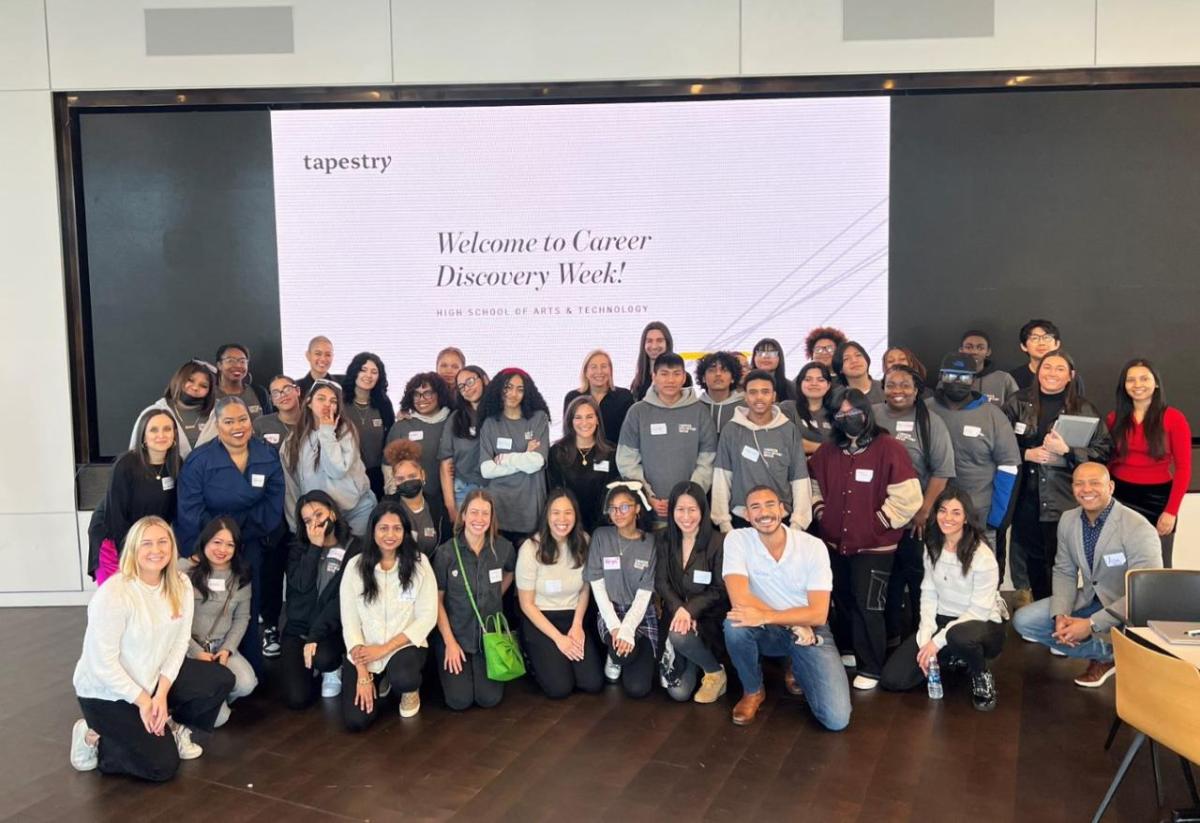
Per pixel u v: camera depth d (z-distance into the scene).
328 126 5.01
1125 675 2.35
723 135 4.97
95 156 5.03
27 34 4.96
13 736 3.28
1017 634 4.27
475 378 4.18
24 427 5.09
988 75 4.84
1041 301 4.89
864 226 4.95
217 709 3.12
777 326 5.03
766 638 3.36
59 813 2.71
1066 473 4.10
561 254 5.05
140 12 4.96
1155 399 3.90
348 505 3.92
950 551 3.49
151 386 5.11
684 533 3.53
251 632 3.67
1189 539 4.86
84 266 5.07
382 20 4.96
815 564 3.27
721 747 3.09
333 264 5.07
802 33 4.86
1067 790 2.73
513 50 4.95
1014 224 4.88
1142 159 4.82
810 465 3.75
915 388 3.88
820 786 2.79
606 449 4.03
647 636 3.62
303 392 5.01
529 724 3.32
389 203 5.05
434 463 4.31
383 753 3.09
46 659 4.16
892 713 3.36
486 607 3.54
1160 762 2.90
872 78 4.89
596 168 5.01
